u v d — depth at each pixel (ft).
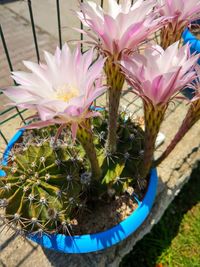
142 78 0.74
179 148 1.74
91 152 0.92
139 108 1.86
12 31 2.82
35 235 1.08
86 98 0.72
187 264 1.59
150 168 1.21
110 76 0.87
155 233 1.66
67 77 0.76
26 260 1.32
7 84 2.33
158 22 0.78
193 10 0.89
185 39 1.85
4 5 3.10
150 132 0.90
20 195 1.00
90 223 1.20
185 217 1.75
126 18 0.75
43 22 2.91
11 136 1.73
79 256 1.33
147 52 0.74
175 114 1.90
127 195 1.24
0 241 1.35
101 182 1.12
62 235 1.09
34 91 0.73
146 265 1.58
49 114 0.66
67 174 1.03
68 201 1.01
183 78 0.74
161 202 1.54
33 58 2.56
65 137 1.16
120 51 0.80
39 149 1.03
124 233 1.13
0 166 1.13
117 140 1.15
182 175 1.69
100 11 0.83
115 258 1.35
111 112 0.97
